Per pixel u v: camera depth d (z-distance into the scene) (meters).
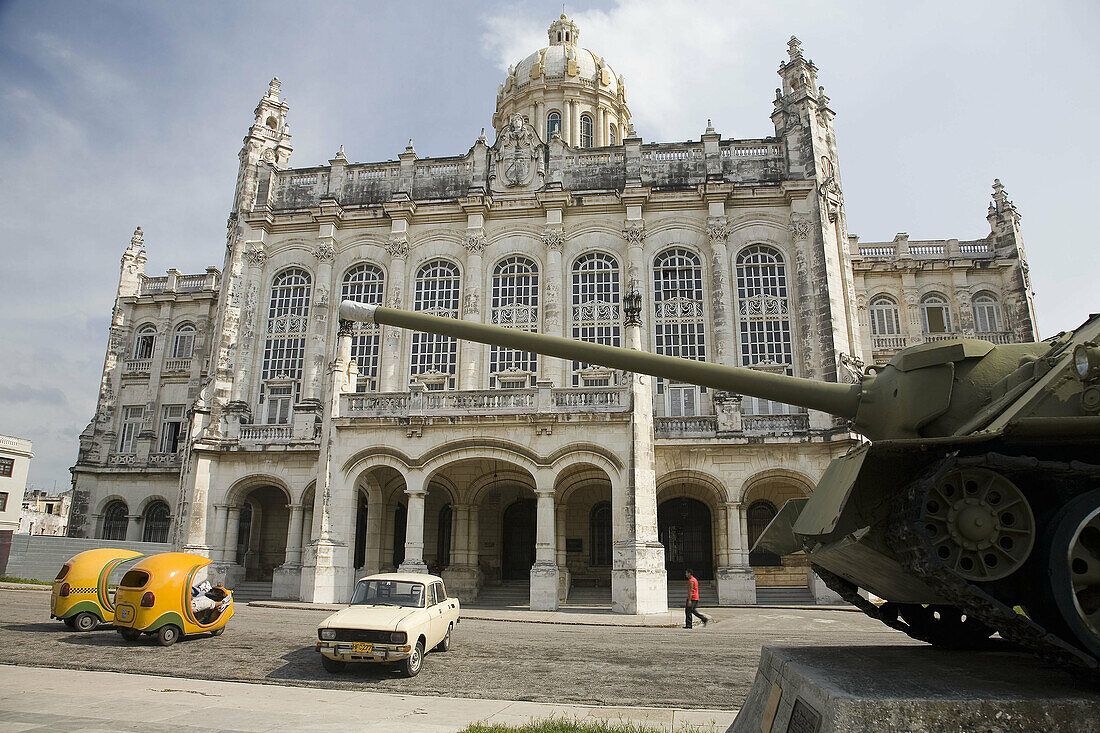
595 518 36.00
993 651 8.45
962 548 6.84
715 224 38.09
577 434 27.78
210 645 16.61
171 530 40.22
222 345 39.09
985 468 6.88
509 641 18.27
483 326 10.28
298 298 40.72
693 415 35.75
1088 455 7.27
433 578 15.84
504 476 32.78
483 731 8.73
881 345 44.25
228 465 35.84
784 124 39.41
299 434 36.12
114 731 9.04
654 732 8.76
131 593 16.53
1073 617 6.17
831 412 9.17
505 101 56.72
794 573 33.91
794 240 37.47
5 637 16.95
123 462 45.91
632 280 37.84
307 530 34.72
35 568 33.72
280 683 12.71
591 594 32.53
